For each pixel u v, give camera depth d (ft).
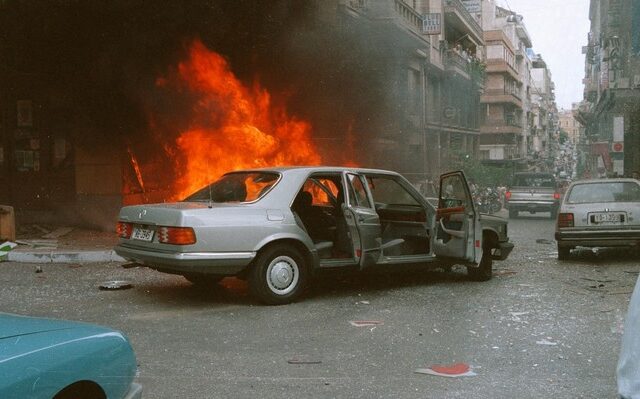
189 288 25.59
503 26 249.14
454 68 113.09
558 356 16.06
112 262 32.50
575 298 23.79
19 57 40.86
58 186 44.68
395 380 14.12
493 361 15.64
